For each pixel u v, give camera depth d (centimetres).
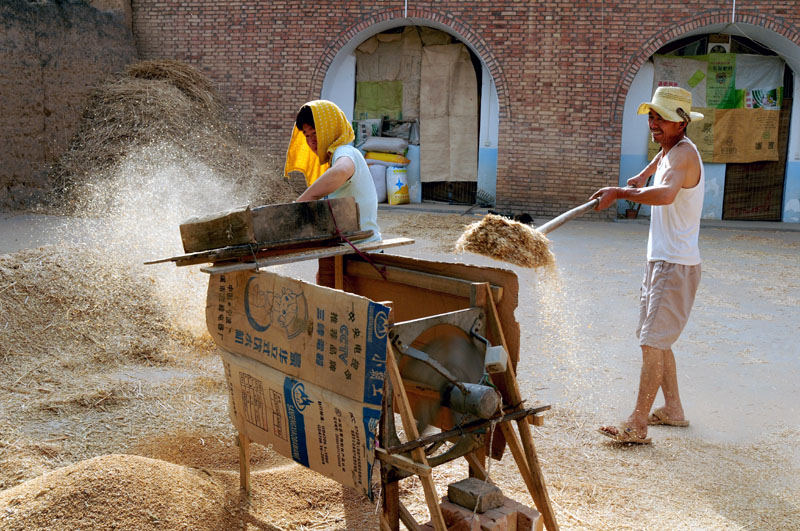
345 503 325
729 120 1469
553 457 388
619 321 677
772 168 1491
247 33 1499
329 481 340
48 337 539
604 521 323
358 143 1605
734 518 328
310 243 315
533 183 1453
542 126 1432
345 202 320
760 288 834
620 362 556
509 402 287
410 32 1553
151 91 1369
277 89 1509
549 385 501
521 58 1418
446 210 1483
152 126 1306
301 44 1488
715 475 371
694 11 1356
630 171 1501
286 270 817
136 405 442
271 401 288
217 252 277
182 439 397
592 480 363
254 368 294
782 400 481
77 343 540
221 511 297
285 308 275
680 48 1465
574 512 330
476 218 1385
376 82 1580
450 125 1566
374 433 245
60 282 598
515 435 286
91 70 1364
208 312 316
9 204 1166
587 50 1393
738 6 1342
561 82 1412
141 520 272
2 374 479
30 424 407
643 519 326
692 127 1477
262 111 1520
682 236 402
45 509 264
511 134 1447
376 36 1563
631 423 411
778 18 1335
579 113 1415
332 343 256
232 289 301
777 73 1458
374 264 337
